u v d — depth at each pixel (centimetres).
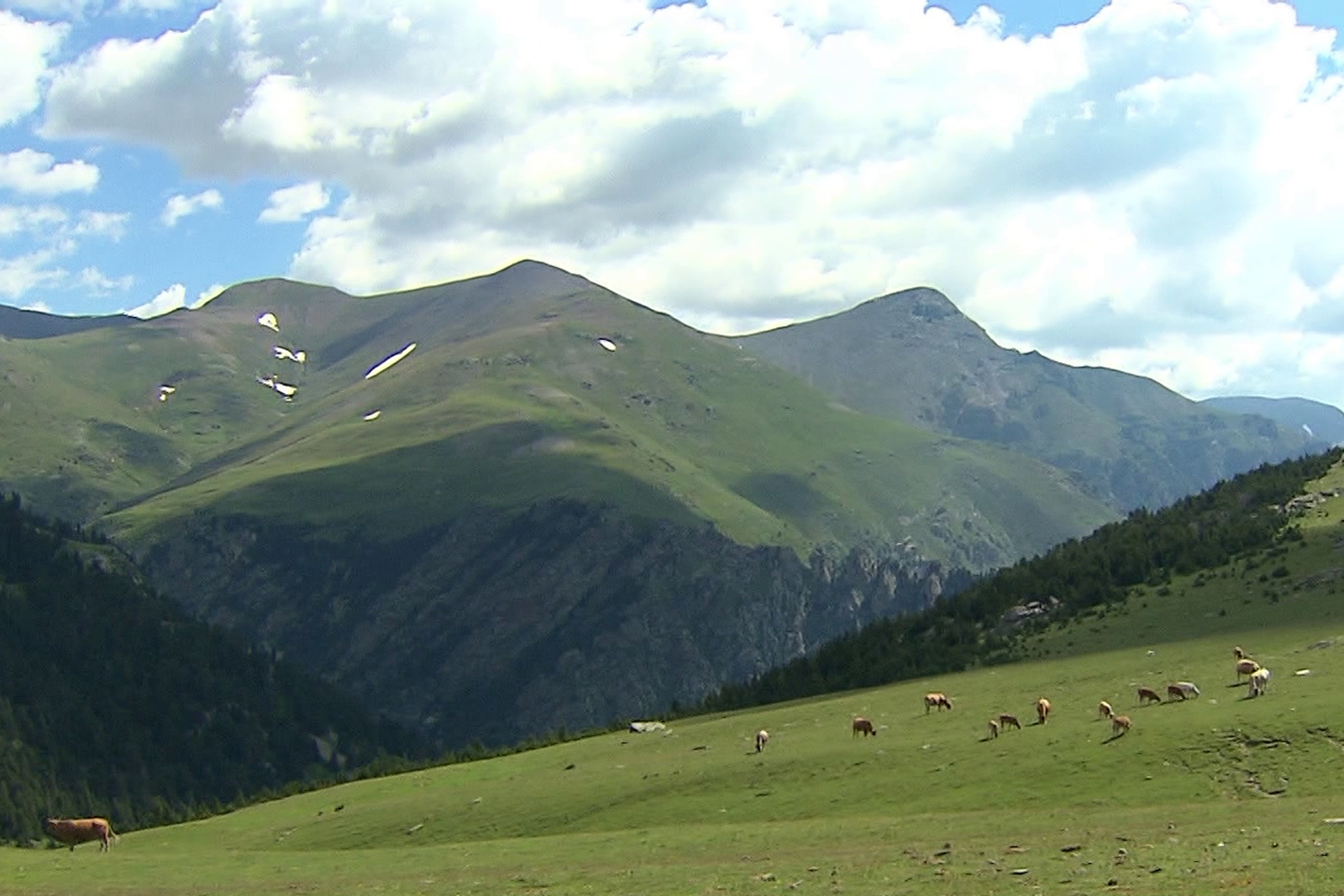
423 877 5875
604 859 5988
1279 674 8525
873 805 6969
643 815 7850
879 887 4175
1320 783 5894
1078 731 7688
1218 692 8288
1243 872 3719
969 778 7100
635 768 9656
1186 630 12056
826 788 7575
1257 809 5384
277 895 5453
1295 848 4053
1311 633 10525
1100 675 10406
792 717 11588
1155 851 4344
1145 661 10712
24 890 6116
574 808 8412
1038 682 10762
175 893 5788
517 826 8281
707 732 11575
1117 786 6388
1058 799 6362
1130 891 3634
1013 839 5178
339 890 5484
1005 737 7975
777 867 4978
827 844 5728
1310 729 6581
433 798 10019
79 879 6575
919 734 8894
